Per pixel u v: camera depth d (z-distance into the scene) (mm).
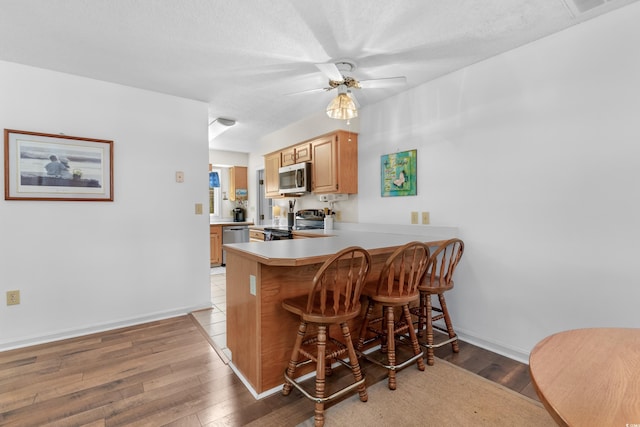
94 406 1683
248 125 4227
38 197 2467
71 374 2002
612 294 1820
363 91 2963
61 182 2557
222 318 3037
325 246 2084
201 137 3260
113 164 2785
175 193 3117
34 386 1864
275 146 4590
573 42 1938
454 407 1679
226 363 2160
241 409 1673
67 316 2592
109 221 2777
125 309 2855
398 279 2279
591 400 654
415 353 2045
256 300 1806
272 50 2219
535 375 746
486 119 2373
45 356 2242
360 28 1943
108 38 2068
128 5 1727
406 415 1617
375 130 3270
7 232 2367
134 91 2893
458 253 2252
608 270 1831
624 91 1760
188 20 1865
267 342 1814
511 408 1665
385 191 3170
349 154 3438
